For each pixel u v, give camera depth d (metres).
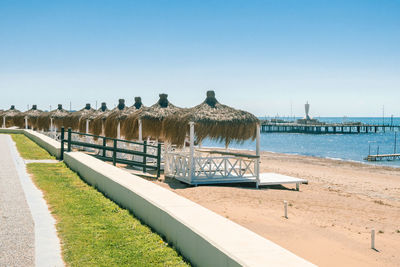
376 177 24.69
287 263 3.58
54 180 10.47
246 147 61.59
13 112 41.78
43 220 6.55
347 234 8.28
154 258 4.95
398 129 126.31
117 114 20.53
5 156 15.91
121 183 7.84
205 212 5.60
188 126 13.63
